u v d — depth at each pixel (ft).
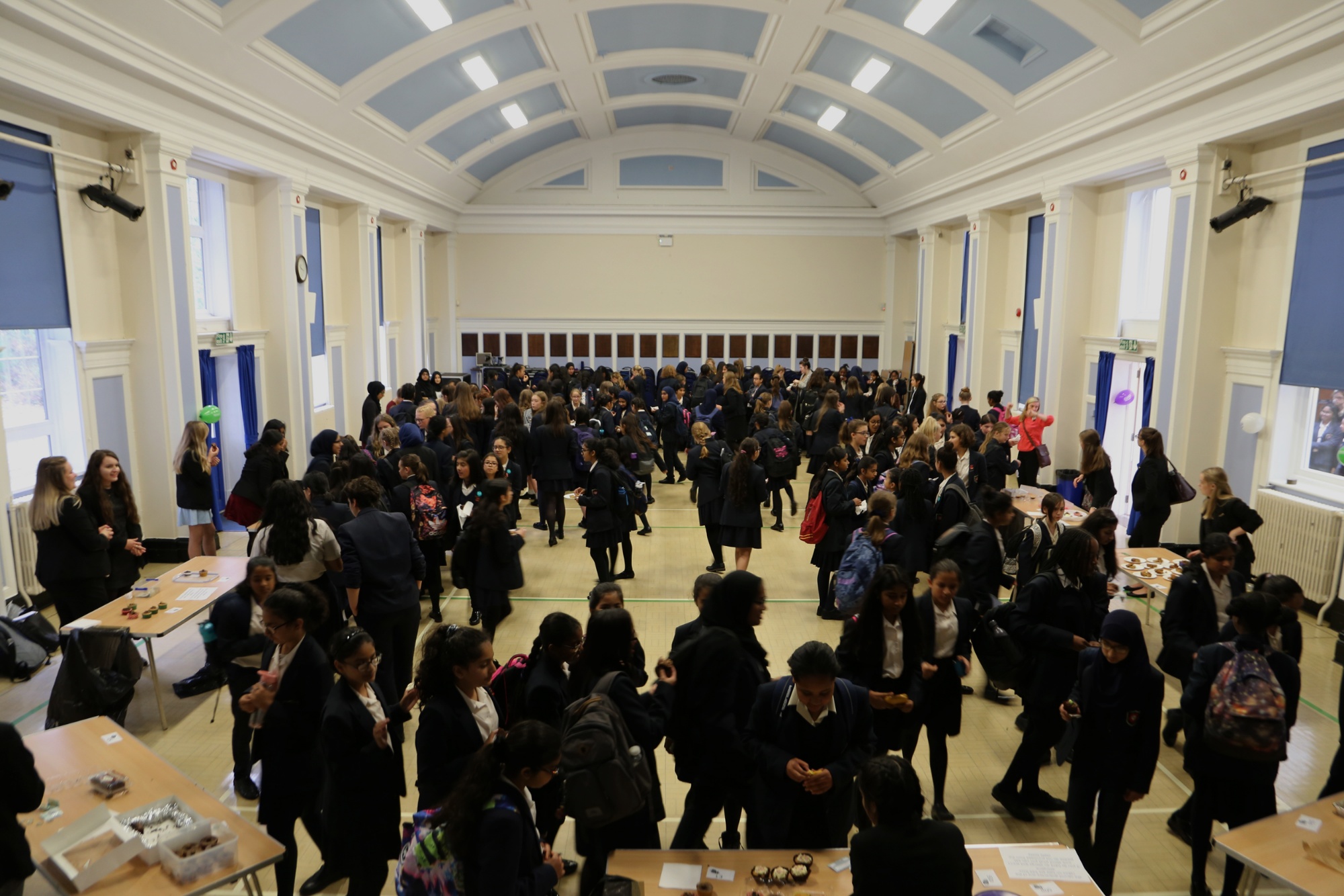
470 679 10.40
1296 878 9.83
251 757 14.98
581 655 12.47
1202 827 12.73
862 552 18.07
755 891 9.77
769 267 66.44
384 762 10.96
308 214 41.04
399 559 16.97
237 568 20.89
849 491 23.70
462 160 53.52
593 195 65.00
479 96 43.09
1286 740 11.99
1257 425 26.94
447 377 56.59
